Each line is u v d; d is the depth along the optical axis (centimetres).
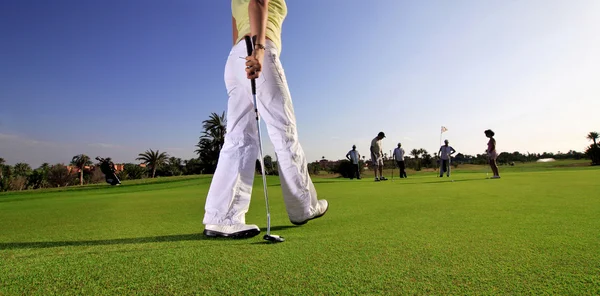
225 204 226
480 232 208
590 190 498
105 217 319
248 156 238
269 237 193
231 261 155
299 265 146
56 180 2938
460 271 135
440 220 255
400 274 132
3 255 171
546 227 221
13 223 288
